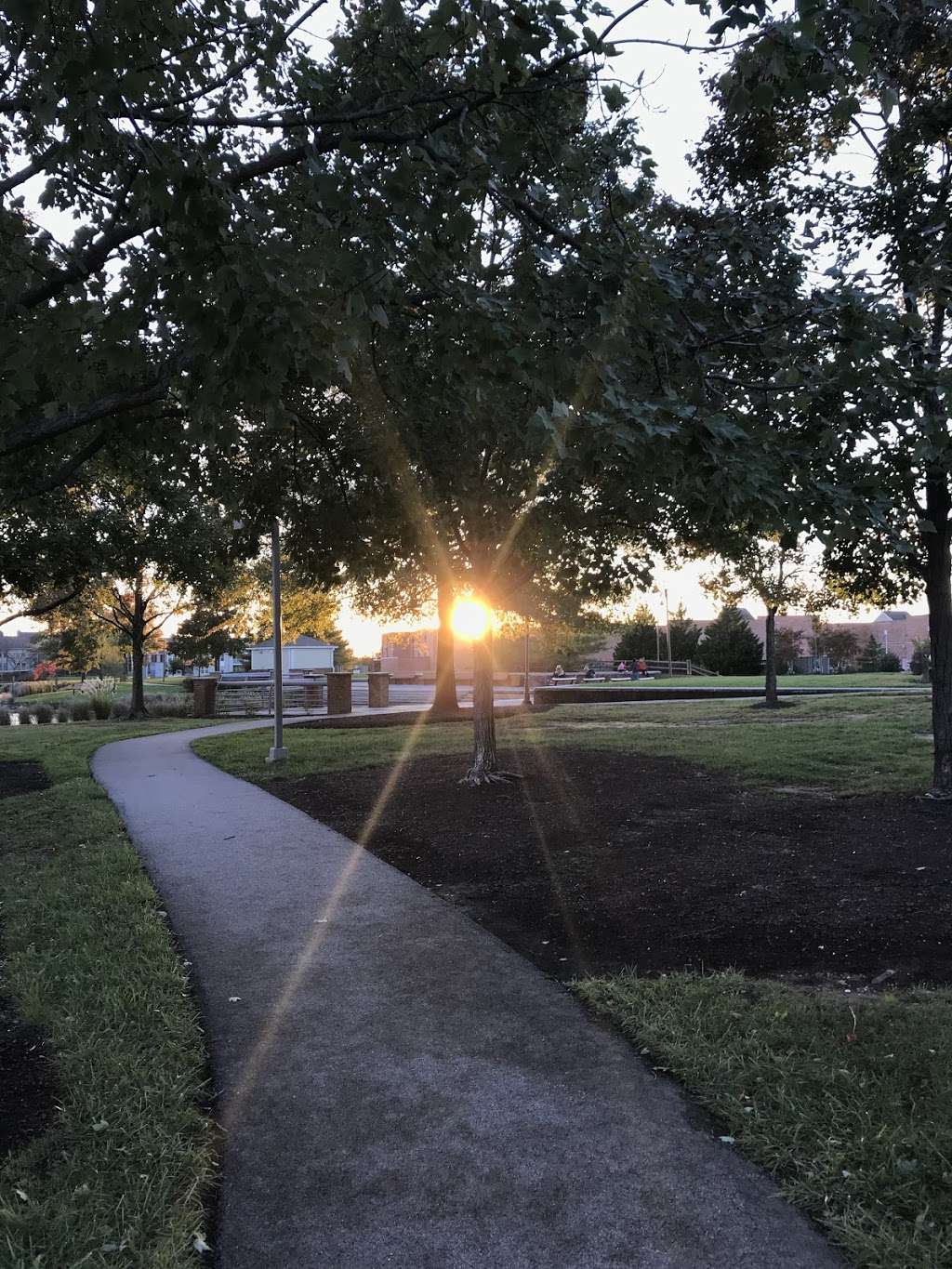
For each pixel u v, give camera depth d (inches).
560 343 135.0
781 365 165.5
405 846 298.4
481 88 131.6
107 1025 155.0
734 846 278.7
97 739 716.0
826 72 112.3
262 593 1065.5
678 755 483.2
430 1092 132.0
